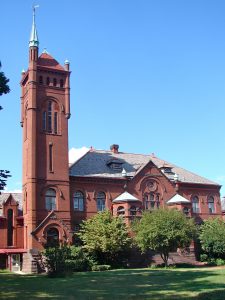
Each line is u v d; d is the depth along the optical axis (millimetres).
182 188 68938
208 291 24375
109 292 25828
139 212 61000
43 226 54531
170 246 52125
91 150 69000
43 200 56406
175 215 53000
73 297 23875
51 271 41594
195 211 69500
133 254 57250
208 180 74062
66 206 57656
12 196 59531
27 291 27406
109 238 53125
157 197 66000
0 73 30609
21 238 58000
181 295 23188
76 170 62312
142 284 30172
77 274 43000
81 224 57594
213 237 60094
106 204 62125
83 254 50906
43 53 62281
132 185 64250
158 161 74250
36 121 58406
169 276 36469
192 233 53438
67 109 61281
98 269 50219
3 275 45750
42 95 59969
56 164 58594
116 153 71688
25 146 60812
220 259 59219
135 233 56938
